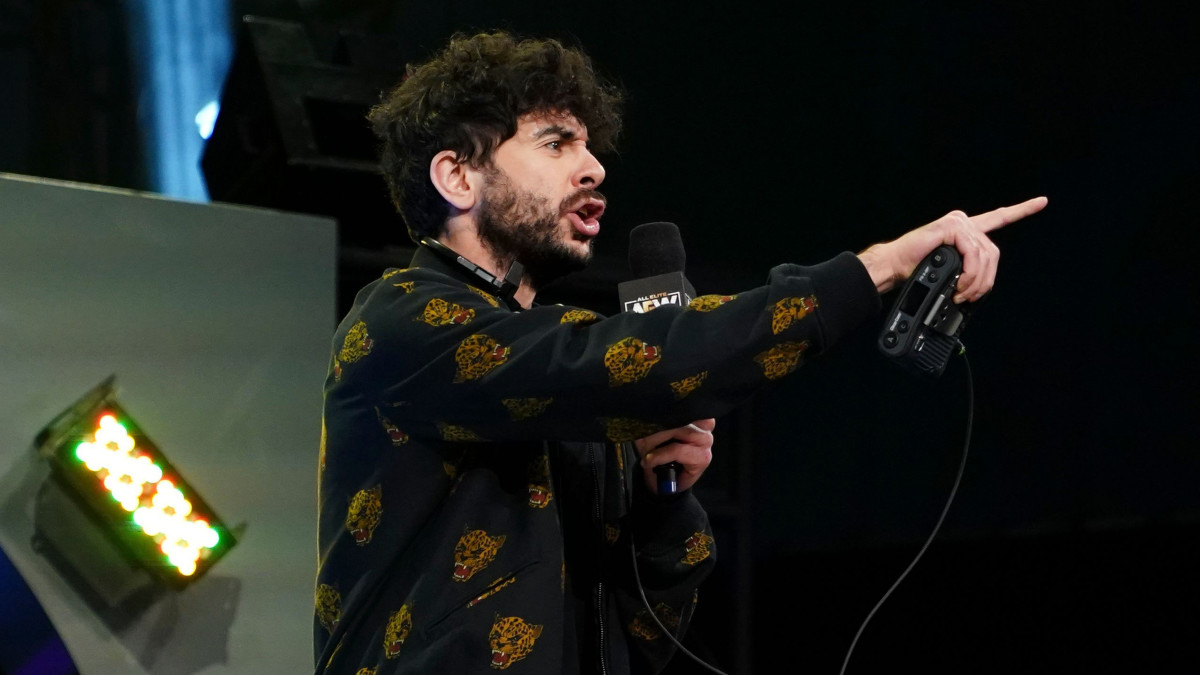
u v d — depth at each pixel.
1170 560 6.89
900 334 2.25
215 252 4.53
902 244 2.28
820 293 2.15
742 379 2.13
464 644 2.23
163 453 4.29
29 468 4.12
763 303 2.15
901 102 8.25
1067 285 7.72
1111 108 7.72
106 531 4.18
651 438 2.60
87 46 6.96
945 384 7.88
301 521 4.45
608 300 6.51
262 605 4.33
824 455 7.90
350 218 5.64
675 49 7.89
